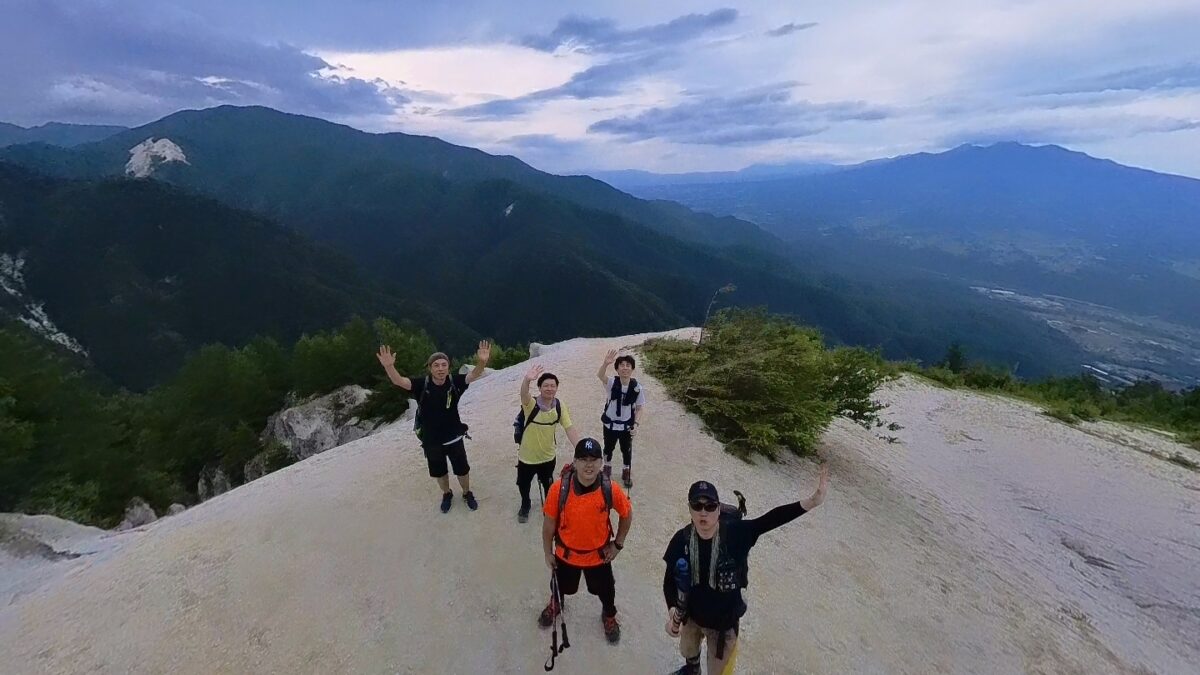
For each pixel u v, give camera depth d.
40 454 16.42
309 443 27.34
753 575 7.12
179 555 6.92
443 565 6.49
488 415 11.32
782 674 5.64
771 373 11.82
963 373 29.25
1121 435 20.50
